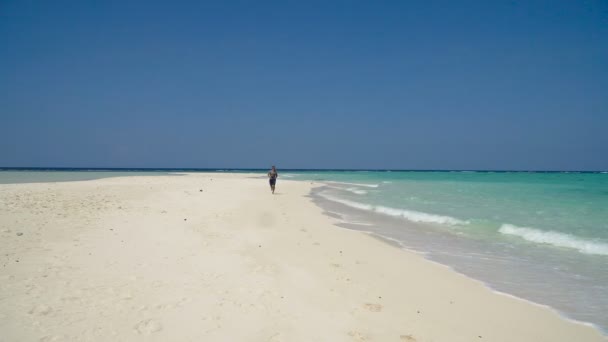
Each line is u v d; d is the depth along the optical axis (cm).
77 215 1132
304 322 505
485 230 1231
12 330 429
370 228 1273
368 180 5269
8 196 1484
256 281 655
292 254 860
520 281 720
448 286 685
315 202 2094
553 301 620
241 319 501
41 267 648
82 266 670
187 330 461
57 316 473
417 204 1920
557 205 1775
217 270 702
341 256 869
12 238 810
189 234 987
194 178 4456
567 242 1012
